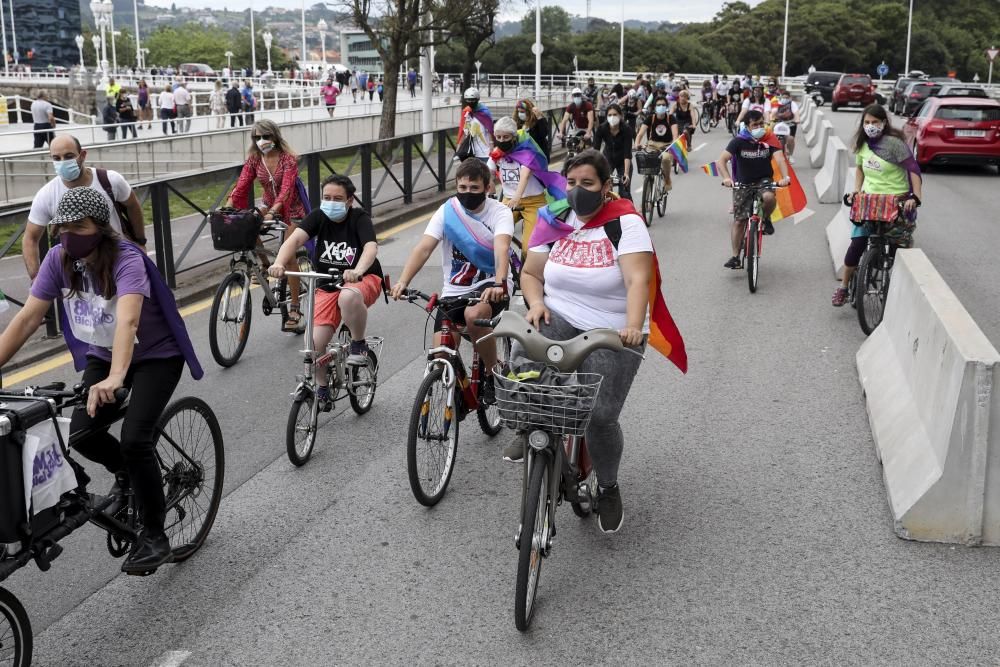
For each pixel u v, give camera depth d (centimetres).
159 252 991
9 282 1009
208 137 2652
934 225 1405
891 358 618
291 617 394
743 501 496
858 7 12238
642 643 370
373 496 513
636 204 1586
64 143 614
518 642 373
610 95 2495
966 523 441
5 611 331
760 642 369
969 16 13262
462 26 2948
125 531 400
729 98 3397
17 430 324
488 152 1190
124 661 365
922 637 371
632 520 477
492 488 522
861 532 459
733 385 685
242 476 540
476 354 535
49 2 16488
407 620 390
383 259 1188
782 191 1012
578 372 411
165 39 14375
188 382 711
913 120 2273
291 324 834
